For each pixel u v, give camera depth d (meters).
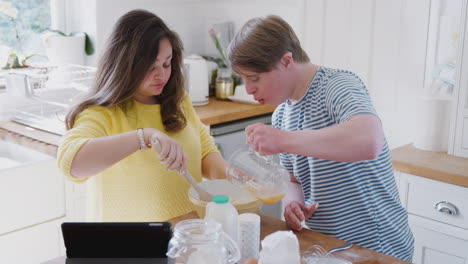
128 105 1.65
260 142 1.23
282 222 1.49
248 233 1.21
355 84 1.36
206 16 3.41
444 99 2.32
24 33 2.90
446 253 2.13
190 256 1.00
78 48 2.85
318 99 1.41
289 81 1.42
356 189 1.48
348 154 1.19
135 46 1.53
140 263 1.14
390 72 2.64
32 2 2.90
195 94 2.89
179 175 1.69
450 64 2.42
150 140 1.40
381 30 2.63
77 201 2.25
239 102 3.04
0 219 2.04
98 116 1.57
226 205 1.21
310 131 1.23
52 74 2.79
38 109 2.69
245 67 1.37
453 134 2.28
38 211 2.14
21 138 2.32
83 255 1.17
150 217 1.65
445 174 2.06
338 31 2.76
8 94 2.53
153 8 3.08
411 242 1.66
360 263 1.24
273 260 1.04
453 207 2.07
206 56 3.35
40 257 2.18
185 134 1.74
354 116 1.24
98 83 1.61
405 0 2.53
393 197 1.58
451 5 2.42
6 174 2.03
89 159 1.38
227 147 2.78
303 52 1.45
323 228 1.54
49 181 2.16
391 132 2.69
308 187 1.60
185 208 1.71
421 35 2.51
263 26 1.36
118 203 1.63
